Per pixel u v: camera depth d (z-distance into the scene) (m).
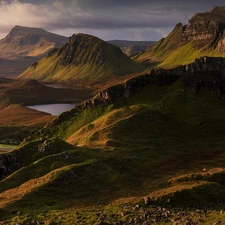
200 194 61.69
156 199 59.94
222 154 107.62
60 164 85.25
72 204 62.28
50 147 101.25
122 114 147.12
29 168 84.44
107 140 114.81
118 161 92.50
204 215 49.50
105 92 179.50
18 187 73.50
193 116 143.50
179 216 50.50
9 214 56.91
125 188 73.38
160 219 49.91
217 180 73.31
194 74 174.62
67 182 72.25
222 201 60.53
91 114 173.88
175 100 158.88
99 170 81.38
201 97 161.12
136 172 86.88
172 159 101.81
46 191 67.75
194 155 107.19
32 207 60.12
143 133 126.62
